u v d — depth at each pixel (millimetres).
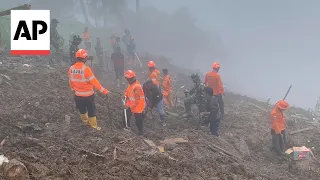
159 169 6273
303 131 11305
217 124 9406
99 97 10328
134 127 9203
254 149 9680
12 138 6711
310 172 8281
